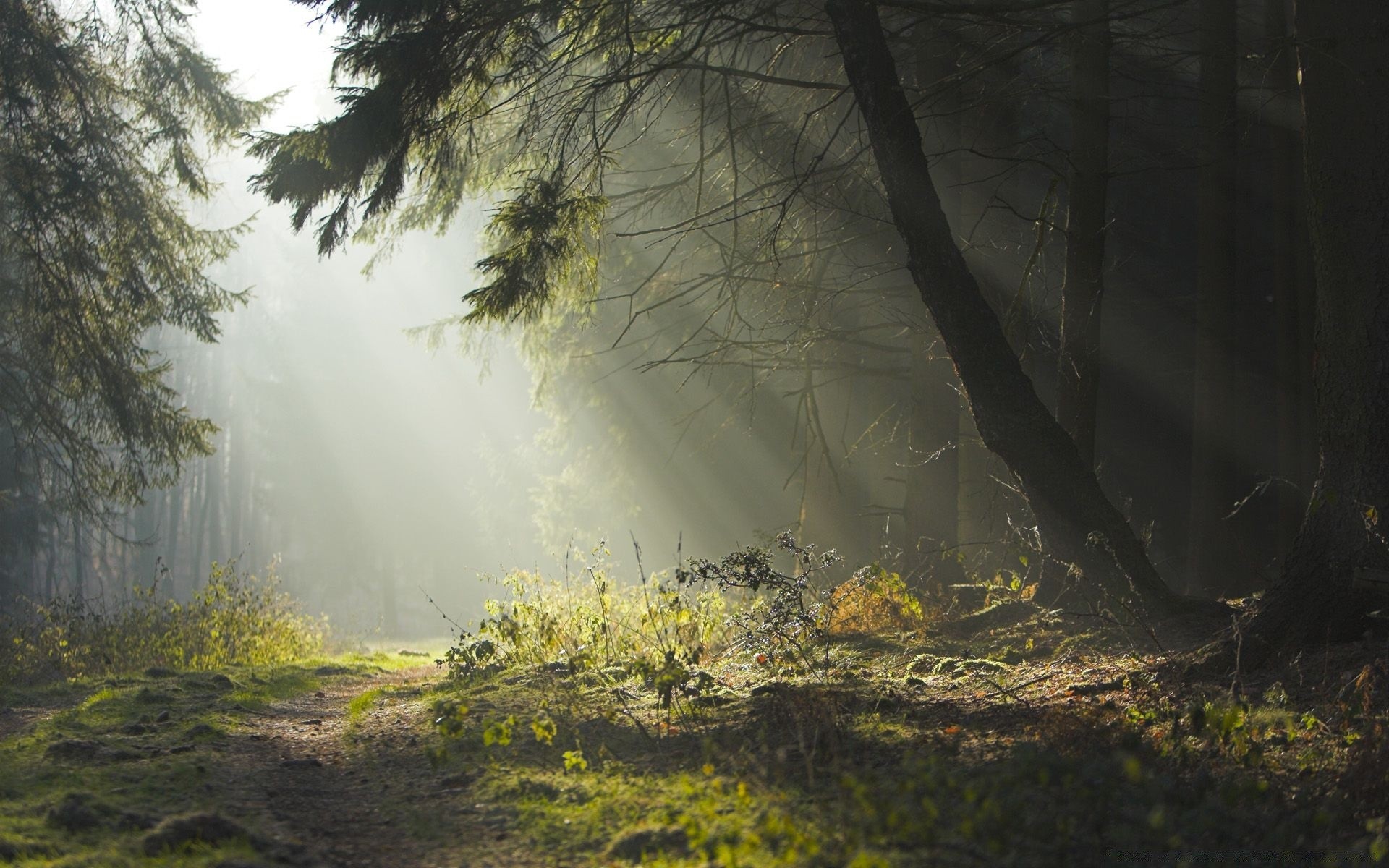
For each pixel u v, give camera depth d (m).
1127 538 8.32
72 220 16.62
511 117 11.12
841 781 4.28
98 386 17.48
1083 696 6.49
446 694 8.86
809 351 12.91
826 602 9.66
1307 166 6.89
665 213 13.02
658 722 6.42
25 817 4.66
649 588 11.00
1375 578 6.02
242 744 6.81
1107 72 10.56
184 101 17.80
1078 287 10.48
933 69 11.45
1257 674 6.32
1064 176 10.30
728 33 9.95
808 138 11.84
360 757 6.39
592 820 4.55
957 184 11.66
